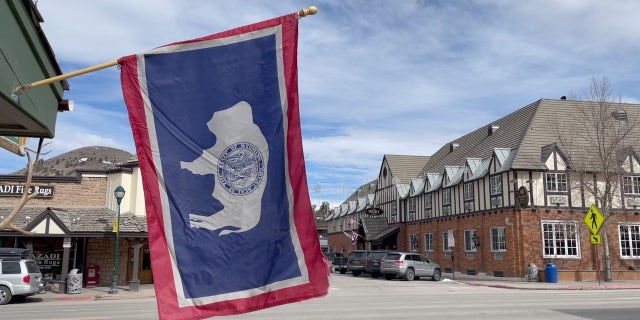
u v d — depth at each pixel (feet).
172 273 15.72
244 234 16.57
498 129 129.70
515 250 99.86
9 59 14.83
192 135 16.39
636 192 104.99
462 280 102.78
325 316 43.55
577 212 102.06
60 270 85.15
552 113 113.80
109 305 57.26
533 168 101.40
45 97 18.81
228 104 16.76
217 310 16.01
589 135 105.40
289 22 17.34
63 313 48.06
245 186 16.67
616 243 102.22
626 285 85.35
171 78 16.38
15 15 14.99
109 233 77.71
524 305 52.42
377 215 170.71
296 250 16.96
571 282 92.99
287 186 17.03
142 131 16.02
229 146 16.67
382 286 87.10
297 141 17.20
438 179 136.15
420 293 71.56
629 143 110.32
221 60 16.83
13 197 85.25
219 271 16.21
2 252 67.36
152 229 15.76
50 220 75.82
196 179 16.30
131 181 88.53
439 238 131.95
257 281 16.52
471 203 117.08
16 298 66.74
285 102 17.10
